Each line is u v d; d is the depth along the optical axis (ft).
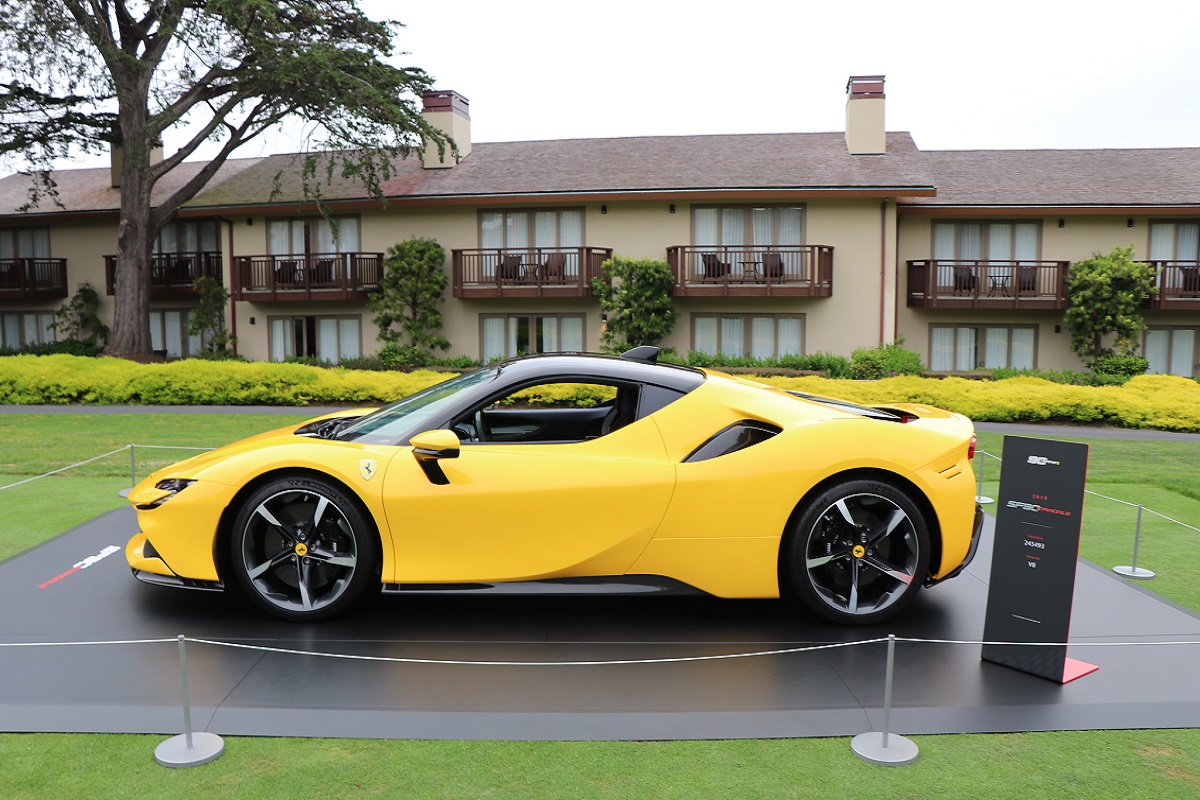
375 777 7.76
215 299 75.66
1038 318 69.46
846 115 73.67
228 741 8.44
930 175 69.46
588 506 11.68
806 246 64.54
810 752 8.34
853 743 8.42
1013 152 80.23
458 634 11.61
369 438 12.53
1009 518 10.54
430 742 8.45
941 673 10.35
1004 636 10.57
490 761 8.08
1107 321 64.90
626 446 12.08
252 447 12.48
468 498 11.59
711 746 8.45
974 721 9.04
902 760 8.10
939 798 7.50
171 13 61.62
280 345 75.25
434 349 71.15
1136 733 8.83
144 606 12.51
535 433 13.67
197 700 9.36
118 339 70.33
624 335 66.28
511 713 9.10
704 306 68.13
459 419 12.35
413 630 11.74
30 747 8.28
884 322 66.18
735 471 11.83
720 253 66.69
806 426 12.14
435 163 75.56
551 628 11.91
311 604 11.90
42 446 31.42
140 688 9.67
